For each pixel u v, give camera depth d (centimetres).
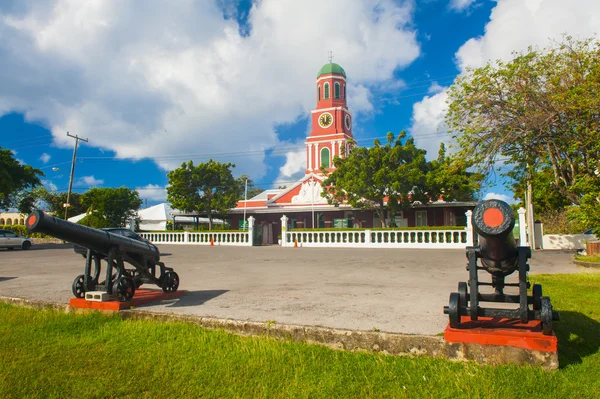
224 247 2638
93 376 441
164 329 574
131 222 3572
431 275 1095
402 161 2839
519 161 1820
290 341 520
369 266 1352
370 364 448
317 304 696
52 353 506
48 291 883
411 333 491
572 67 1600
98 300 674
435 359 453
